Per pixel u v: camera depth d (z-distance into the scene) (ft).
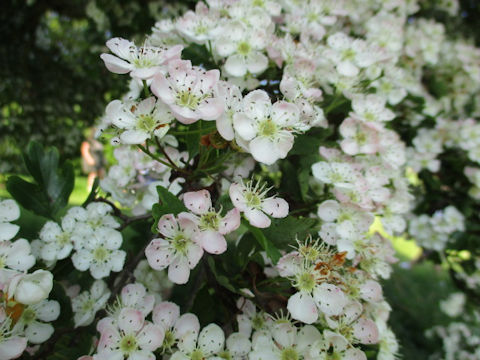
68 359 0.30
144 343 0.26
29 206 0.37
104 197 0.41
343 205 0.33
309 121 0.32
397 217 0.42
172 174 0.33
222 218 0.26
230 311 0.33
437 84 0.73
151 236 0.36
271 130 0.27
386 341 0.36
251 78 0.38
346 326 0.29
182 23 0.38
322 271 0.28
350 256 0.31
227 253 0.35
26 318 0.29
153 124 0.27
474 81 0.73
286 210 0.27
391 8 0.62
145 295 0.31
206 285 0.34
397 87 0.58
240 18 0.39
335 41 0.44
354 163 0.38
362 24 0.60
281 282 0.31
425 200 0.67
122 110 0.27
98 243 0.34
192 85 0.26
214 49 0.38
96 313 0.32
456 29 1.03
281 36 0.45
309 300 0.27
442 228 0.62
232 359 0.28
